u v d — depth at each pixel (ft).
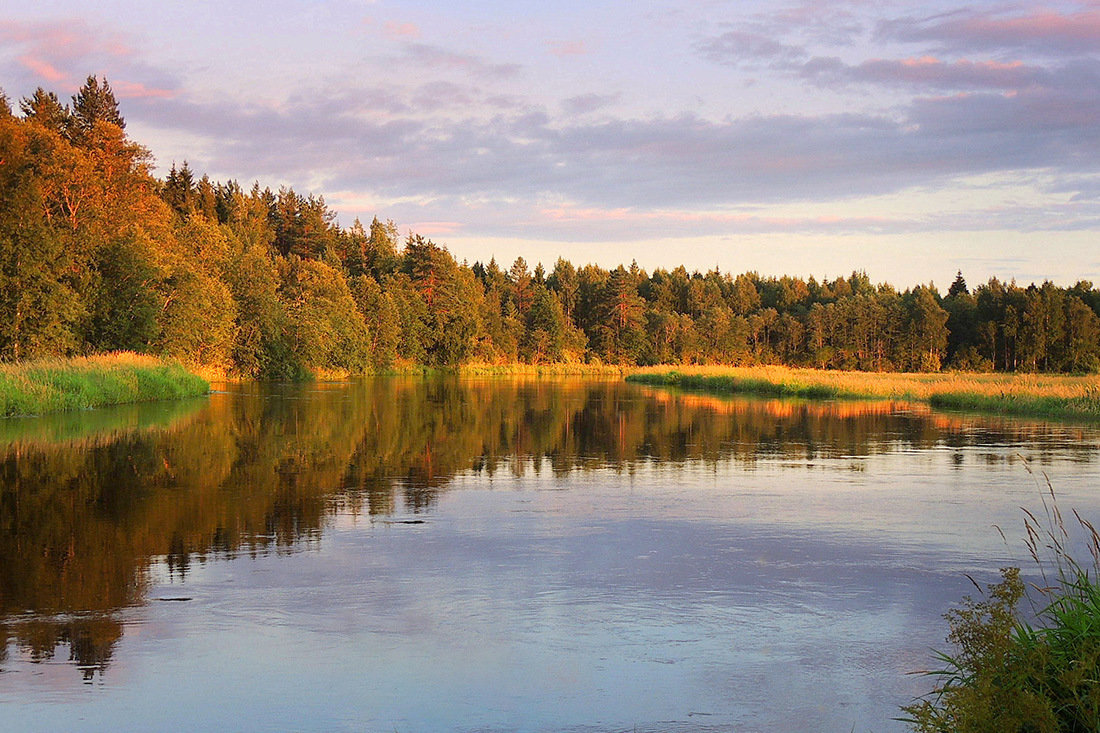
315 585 28.40
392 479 51.88
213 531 36.55
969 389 149.48
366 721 18.34
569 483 51.16
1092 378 201.67
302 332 238.89
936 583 29.45
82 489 46.91
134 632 23.75
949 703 17.24
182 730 17.81
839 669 21.62
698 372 240.73
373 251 436.35
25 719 18.22
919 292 565.53
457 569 30.63
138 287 174.60
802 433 86.99
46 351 154.30
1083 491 49.01
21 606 25.98
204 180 421.59
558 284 544.62
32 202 156.04
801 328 496.23
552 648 22.85
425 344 353.51
